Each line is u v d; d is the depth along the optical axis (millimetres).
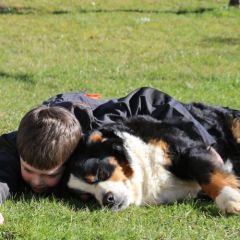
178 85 14969
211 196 6547
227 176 6629
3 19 25047
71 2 29312
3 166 6812
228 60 18422
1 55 18906
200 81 15484
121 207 6480
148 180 6805
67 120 6578
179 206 6617
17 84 15078
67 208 6480
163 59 18562
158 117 7402
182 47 20469
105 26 23797
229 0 28891
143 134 6984
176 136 6957
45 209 6426
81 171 6484
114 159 6594
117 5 28922
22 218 6152
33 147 6402
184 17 25875
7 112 11727
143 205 6797
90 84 15023
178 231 5891
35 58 18578
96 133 6742
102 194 6402
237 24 24594
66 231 5824
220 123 7773
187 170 6805
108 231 5832
